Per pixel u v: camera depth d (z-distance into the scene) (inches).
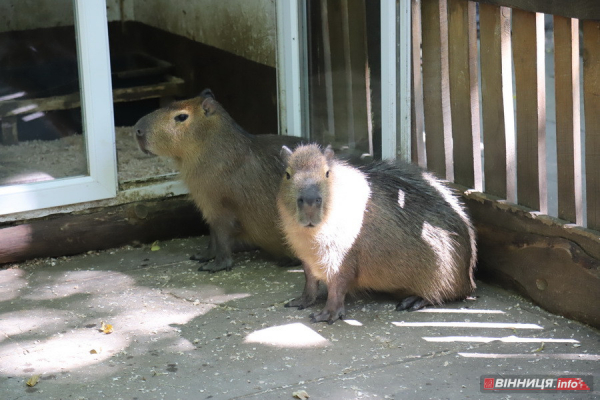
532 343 188.7
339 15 213.9
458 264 197.9
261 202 210.2
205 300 201.5
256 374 183.2
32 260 213.5
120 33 269.3
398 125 208.7
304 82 223.8
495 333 191.3
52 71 211.6
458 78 203.8
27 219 211.9
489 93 200.7
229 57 237.5
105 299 201.8
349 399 178.2
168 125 208.2
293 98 223.9
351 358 186.4
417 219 197.2
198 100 209.9
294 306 199.3
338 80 216.5
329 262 194.1
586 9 185.9
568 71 190.5
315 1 218.5
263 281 207.6
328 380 181.9
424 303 198.7
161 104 256.1
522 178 198.4
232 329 193.5
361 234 195.5
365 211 195.6
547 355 186.1
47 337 191.8
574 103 190.9
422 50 207.9
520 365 184.2
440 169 208.8
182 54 254.2
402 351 187.6
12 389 180.9
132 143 242.7
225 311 198.2
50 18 210.5
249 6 229.1
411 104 209.2
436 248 196.9
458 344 189.0
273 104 227.5
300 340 190.5
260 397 178.9
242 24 232.1
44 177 212.8
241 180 209.8
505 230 200.2
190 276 209.3
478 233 204.1
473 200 203.9
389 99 207.5
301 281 207.5
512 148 200.7
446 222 198.1
